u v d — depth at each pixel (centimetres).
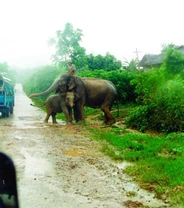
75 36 3512
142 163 686
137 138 991
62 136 1069
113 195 503
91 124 1460
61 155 787
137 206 452
